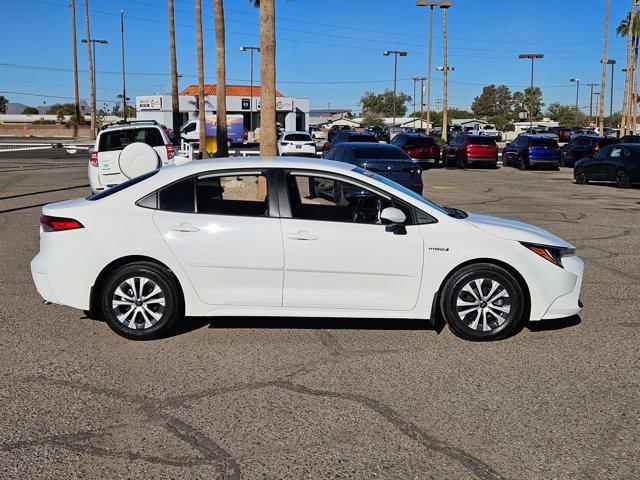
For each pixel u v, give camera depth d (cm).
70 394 461
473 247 562
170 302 566
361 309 567
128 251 556
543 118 13550
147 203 567
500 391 471
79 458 374
